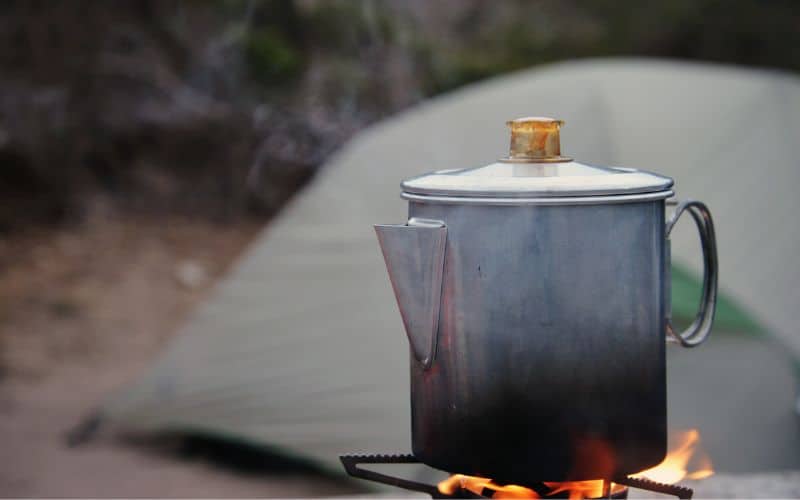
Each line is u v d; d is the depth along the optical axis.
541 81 4.80
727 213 4.11
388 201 4.50
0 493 3.99
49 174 7.86
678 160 4.32
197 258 7.51
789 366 3.82
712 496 2.22
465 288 1.36
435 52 8.59
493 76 8.48
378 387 4.11
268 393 4.25
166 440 4.61
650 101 4.56
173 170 8.29
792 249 3.97
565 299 1.34
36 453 4.48
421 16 8.93
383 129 4.85
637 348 1.38
